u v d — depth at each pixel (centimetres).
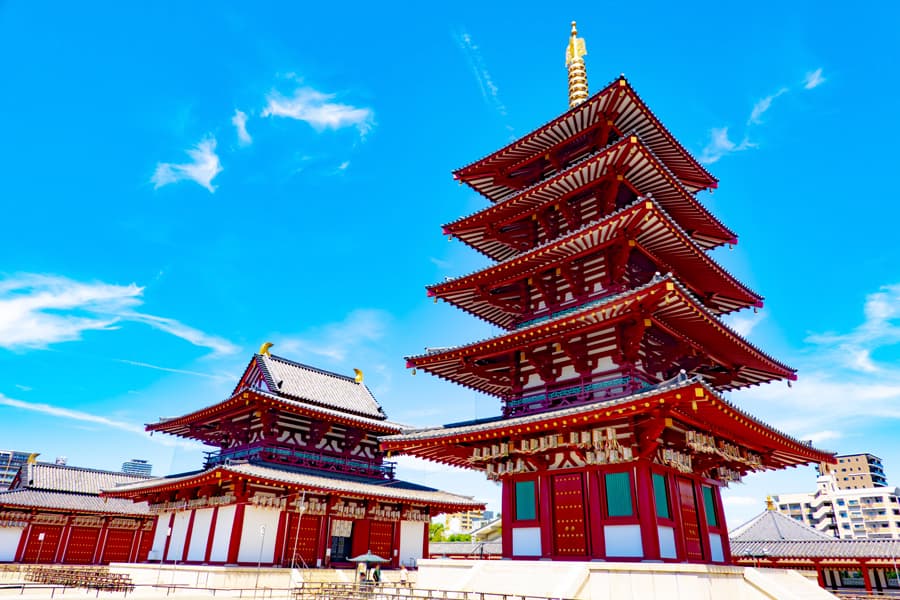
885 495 14288
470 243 3394
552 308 2870
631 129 3011
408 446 2744
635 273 2756
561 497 2428
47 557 5812
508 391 3325
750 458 2695
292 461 4322
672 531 2289
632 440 2189
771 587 2288
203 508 4138
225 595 3394
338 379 5434
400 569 4388
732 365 2933
